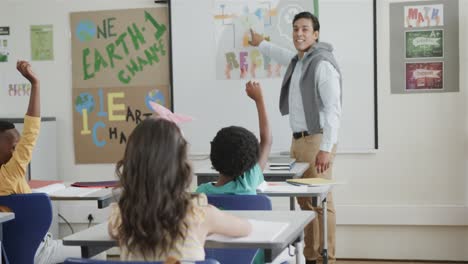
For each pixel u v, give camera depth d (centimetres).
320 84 396
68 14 509
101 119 509
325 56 400
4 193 295
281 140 478
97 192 316
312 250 408
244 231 185
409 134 466
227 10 483
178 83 492
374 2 463
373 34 464
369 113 468
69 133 514
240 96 484
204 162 491
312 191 301
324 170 392
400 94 465
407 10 461
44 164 491
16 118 471
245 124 484
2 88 518
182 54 491
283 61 470
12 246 279
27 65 292
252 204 248
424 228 468
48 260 297
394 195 469
